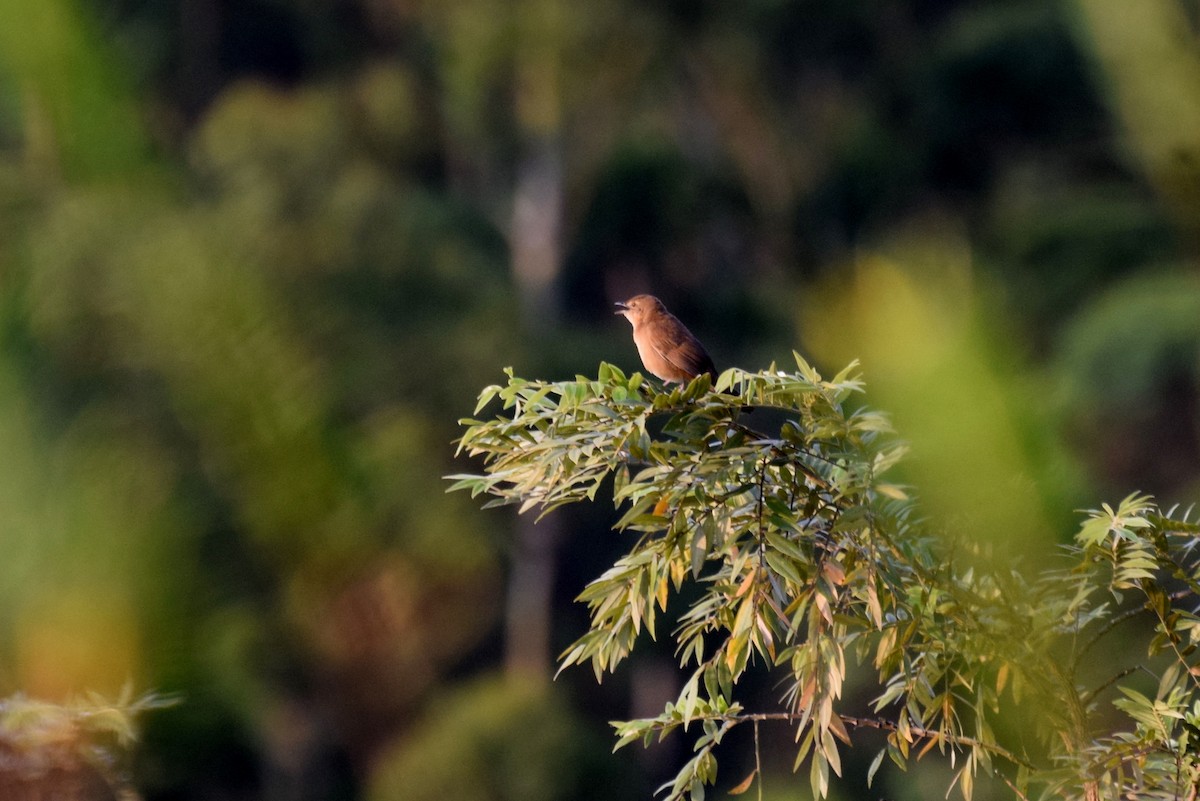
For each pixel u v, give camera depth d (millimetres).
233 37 41625
